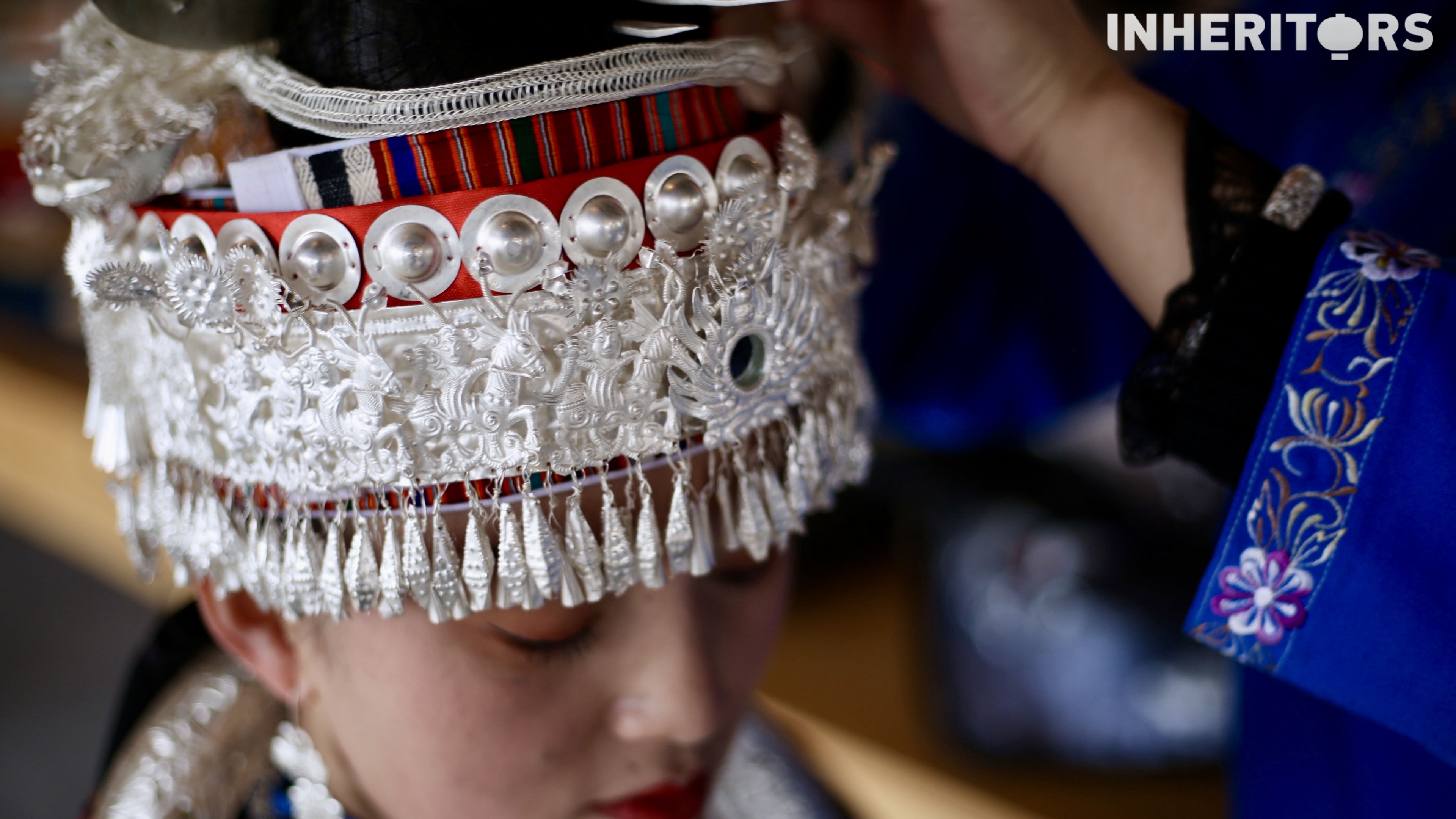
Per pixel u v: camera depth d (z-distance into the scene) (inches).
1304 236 17.6
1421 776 19.9
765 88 21.9
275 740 27.2
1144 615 31.3
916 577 35.7
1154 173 19.6
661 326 16.1
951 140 31.4
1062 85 20.1
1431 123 23.8
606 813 20.5
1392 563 16.6
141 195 18.2
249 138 19.7
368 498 16.4
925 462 37.3
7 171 57.7
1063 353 31.6
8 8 56.2
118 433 19.3
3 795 60.2
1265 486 17.4
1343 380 16.8
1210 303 18.0
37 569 80.0
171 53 18.0
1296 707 23.4
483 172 15.8
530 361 15.3
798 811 30.3
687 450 17.2
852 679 34.8
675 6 18.6
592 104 16.1
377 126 15.8
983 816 30.4
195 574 18.9
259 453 16.6
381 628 18.1
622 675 18.8
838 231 19.4
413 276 15.3
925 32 22.0
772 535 18.4
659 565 16.9
